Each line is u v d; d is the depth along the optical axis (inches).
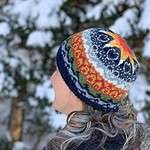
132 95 192.1
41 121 234.5
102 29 57.4
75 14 200.5
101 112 54.9
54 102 58.0
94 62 54.4
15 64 208.5
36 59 210.8
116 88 54.7
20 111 237.8
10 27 202.7
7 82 209.2
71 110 56.4
